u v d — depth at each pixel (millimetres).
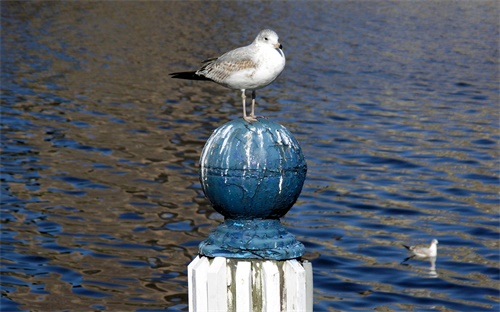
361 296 15766
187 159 24672
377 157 25281
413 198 21547
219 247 4980
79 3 68375
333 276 16625
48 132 27219
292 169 5000
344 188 22172
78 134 27109
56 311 14719
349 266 17141
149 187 21781
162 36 51781
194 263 4996
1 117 28906
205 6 69375
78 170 23078
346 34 53844
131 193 21219
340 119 30281
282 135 5043
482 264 17391
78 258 16969
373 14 65250
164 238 18250
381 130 28828
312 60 43500
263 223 5078
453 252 18047
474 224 19781
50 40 48250
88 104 31828
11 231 18281
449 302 15648
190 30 54969
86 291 15508
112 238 18156
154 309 14867
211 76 7062
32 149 25047
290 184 5008
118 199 20719
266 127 5047
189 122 29547
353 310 15203
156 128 28438
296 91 35281
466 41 51719
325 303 15422
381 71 40750
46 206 20016
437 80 38719
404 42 50812
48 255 17062
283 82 37188
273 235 5016
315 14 64625
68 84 35656
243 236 4984
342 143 26812
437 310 15297
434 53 46844
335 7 69938
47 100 32219
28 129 27453
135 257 17141
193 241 18141
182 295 15484
